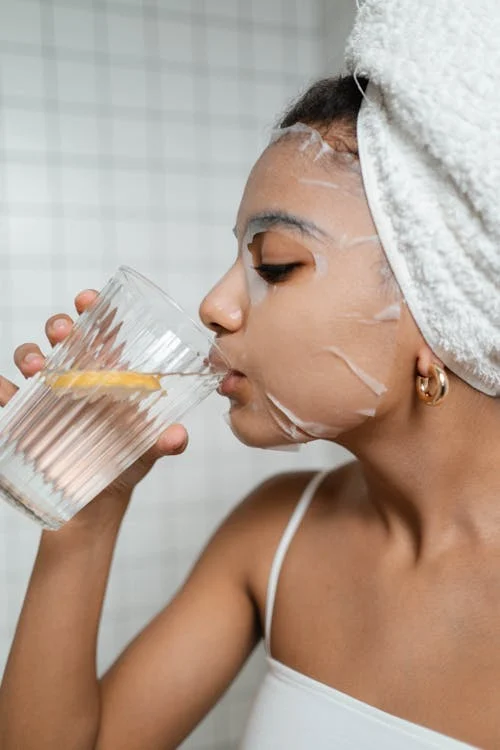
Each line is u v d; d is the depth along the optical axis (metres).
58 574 0.60
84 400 0.49
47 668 0.60
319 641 0.60
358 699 0.55
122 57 1.44
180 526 1.52
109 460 0.51
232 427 0.58
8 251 1.39
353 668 0.57
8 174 1.38
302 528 0.67
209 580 0.71
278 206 0.52
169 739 0.67
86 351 0.50
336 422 0.54
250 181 0.55
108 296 0.49
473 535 0.56
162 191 1.48
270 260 0.52
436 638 0.54
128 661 0.68
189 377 0.50
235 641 0.69
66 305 1.43
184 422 1.51
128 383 0.49
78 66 1.42
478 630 0.53
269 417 0.55
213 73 1.51
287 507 0.70
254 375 0.54
